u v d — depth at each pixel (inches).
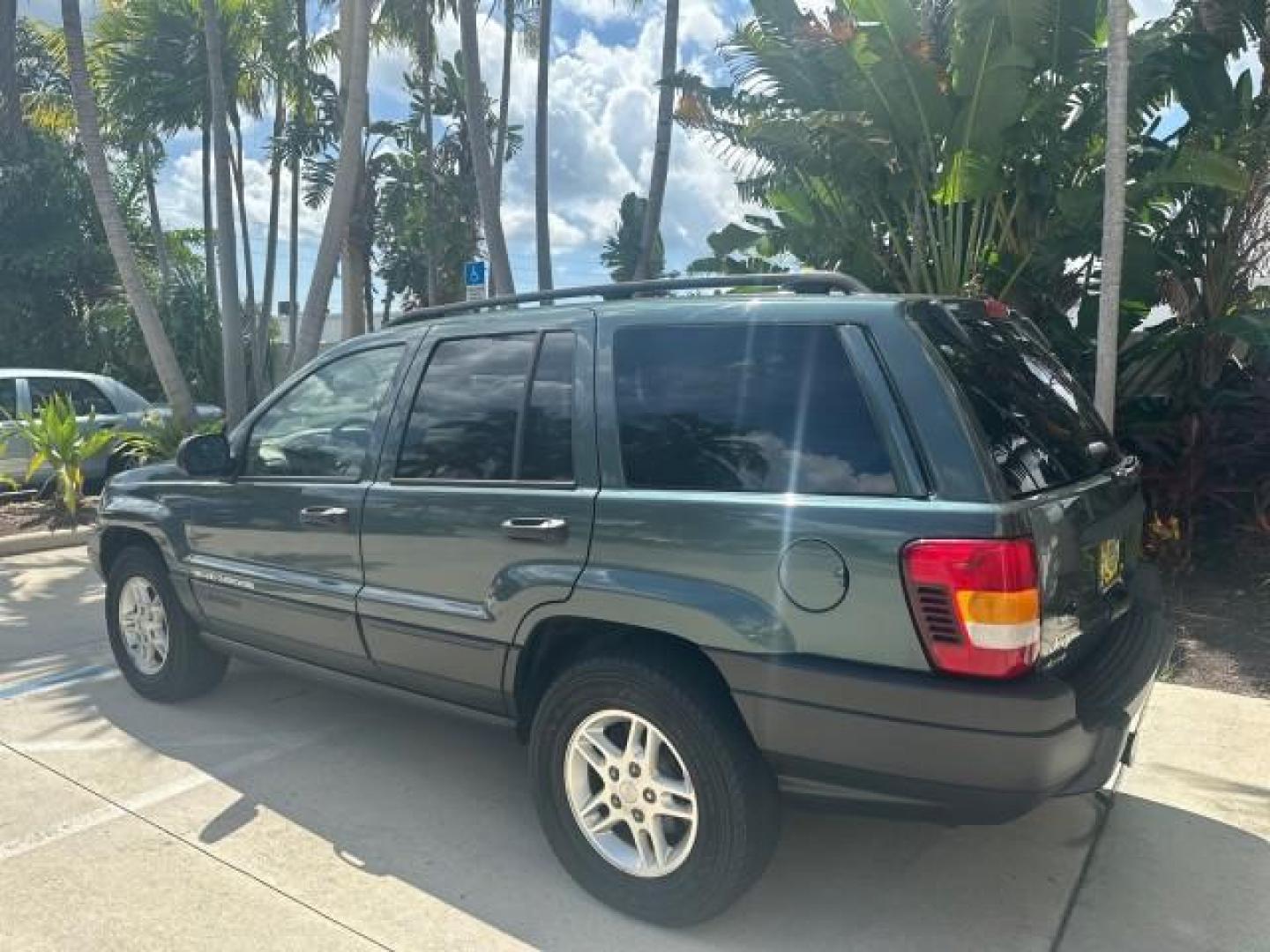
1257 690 197.6
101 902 124.9
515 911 123.1
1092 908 123.6
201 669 189.3
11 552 347.3
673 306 125.4
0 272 684.1
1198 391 300.5
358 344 159.0
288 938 117.5
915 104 324.5
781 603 107.2
